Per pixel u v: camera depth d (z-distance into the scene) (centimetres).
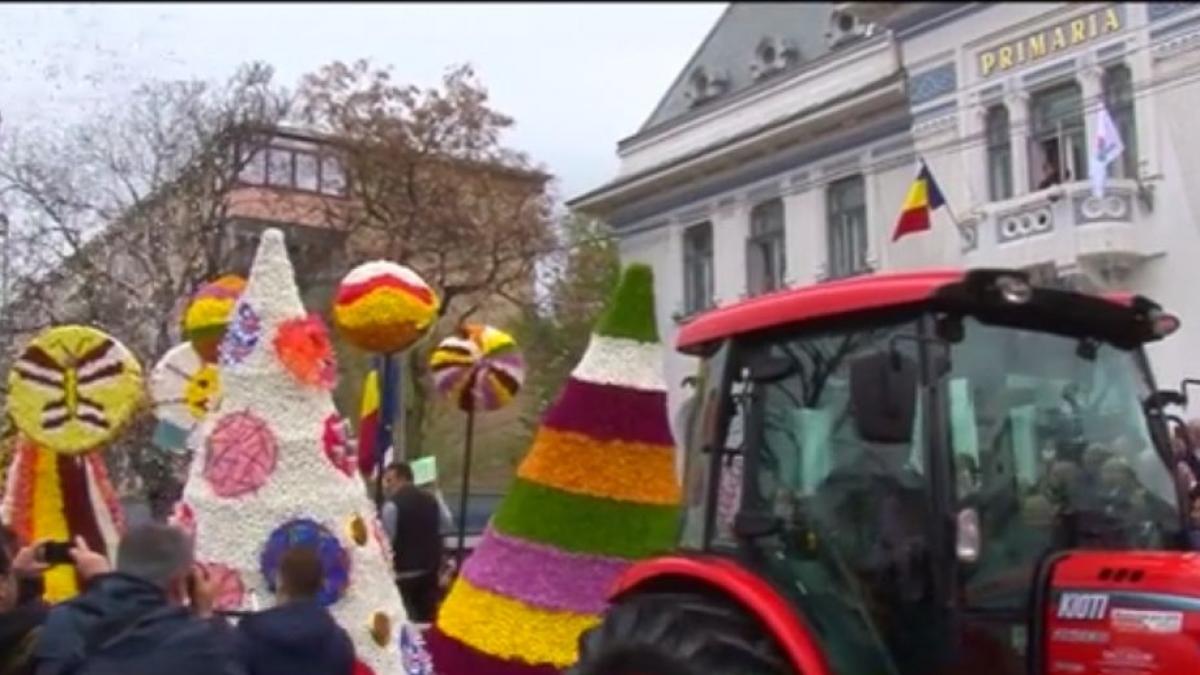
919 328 530
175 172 2011
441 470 2255
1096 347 562
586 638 612
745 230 2503
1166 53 1573
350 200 2431
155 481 1136
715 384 616
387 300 762
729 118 2550
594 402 760
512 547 765
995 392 533
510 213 2483
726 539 602
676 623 574
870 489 550
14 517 726
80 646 432
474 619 762
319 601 567
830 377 569
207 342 817
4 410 875
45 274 1611
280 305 711
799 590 570
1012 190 1978
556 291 2405
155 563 449
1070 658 500
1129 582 494
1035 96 1948
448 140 2480
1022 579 524
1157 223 1619
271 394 700
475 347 1104
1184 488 563
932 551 520
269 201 2383
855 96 2248
